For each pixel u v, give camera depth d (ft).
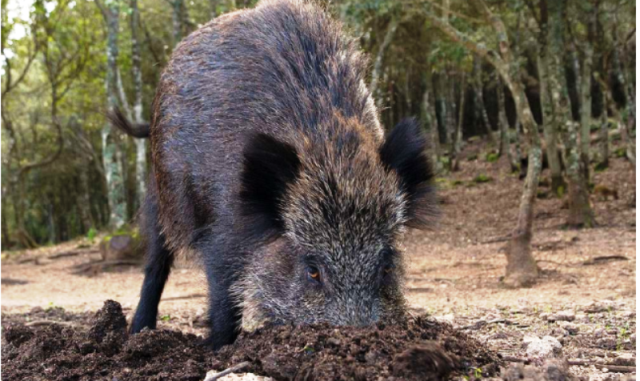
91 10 24.68
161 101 5.57
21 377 4.50
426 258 15.07
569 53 29.58
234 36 5.08
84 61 24.95
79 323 7.43
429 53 23.81
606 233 15.87
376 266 3.79
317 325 3.80
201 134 4.92
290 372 3.67
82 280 15.37
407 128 4.26
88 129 34.27
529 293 9.77
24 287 14.17
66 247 25.98
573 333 5.76
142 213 6.13
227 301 4.58
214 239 4.66
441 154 34.17
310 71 4.55
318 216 3.84
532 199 11.25
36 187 47.21
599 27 23.18
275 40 4.81
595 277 10.91
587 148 21.45
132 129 6.50
